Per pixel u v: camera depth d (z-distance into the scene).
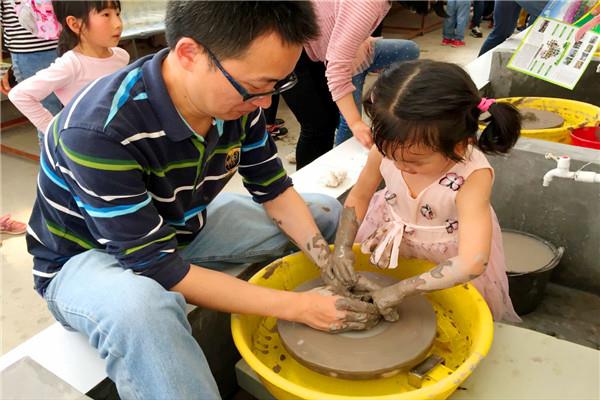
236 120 1.15
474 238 1.08
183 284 0.99
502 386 1.01
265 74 0.85
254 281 1.21
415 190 1.25
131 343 0.85
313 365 1.00
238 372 1.15
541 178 1.61
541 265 1.58
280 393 0.94
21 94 1.88
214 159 1.15
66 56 1.96
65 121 0.93
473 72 2.60
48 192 1.02
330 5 1.71
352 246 1.30
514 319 1.45
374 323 1.09
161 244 0.99
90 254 1.05
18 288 2.04
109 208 0.93
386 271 1.37
